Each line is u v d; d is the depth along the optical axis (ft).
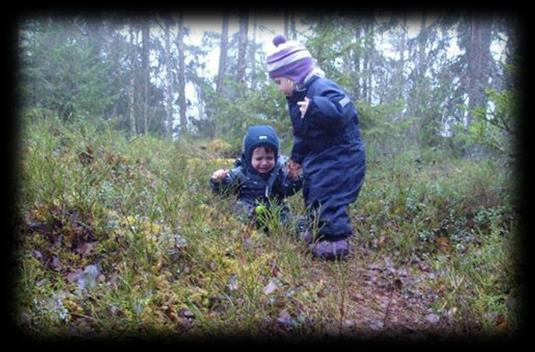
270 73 13.03
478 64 40.14
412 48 51.90
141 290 8.31
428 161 31.60
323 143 12.36
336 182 12.22
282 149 23.68
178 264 9.44
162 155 18.61
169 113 54.90
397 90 49.34
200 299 8.50
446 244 13.53
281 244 10.71
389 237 13.65
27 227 9.29
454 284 10.01
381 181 20.11
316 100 11.99
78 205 10.22
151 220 9.90
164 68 58.90
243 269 9.31
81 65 27.37
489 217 14.61
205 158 21.66
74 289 8.16
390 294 10.23
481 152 31.99
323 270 11.02
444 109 40.60
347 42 24.43
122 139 18.75
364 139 24.93
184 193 12.24
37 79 25.02
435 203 16.52
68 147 14.60
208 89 26.22
